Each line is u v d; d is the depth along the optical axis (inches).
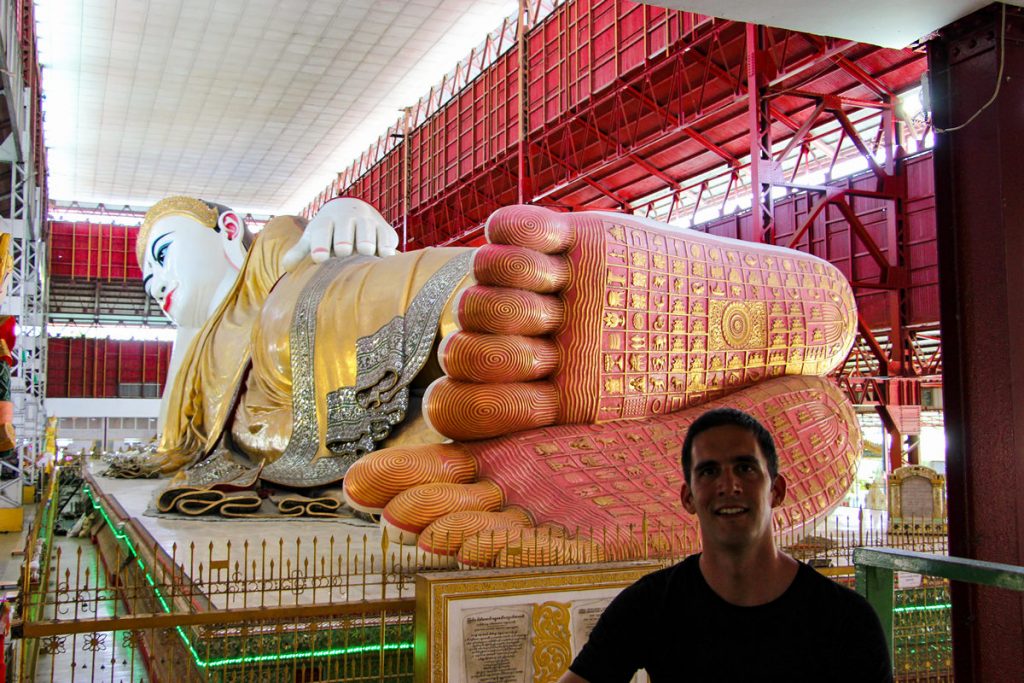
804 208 699.4
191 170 1387.8
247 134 1218.6
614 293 289.0
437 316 361.4
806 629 81.0
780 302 328.5
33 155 806.5
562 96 792.9
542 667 181.3
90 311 1517.0
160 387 1529.3
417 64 995.3
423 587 178.1
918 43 193.5
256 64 983.6
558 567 189.8
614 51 713.0
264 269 536.7
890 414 567.8
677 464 285.0
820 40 539.8
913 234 590.6
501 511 261.9
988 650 165.2
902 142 604.7
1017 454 166.4
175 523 351.9
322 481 384.2
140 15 866.1
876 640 80.6
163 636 233.5
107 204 1589.6
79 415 1470.2
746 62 593.3
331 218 466.0
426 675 174.6
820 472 310.3
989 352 172.9
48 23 879.1
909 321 589.9
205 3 844.0
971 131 179.6
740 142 721.0
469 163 978.7
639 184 873.5
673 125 697.0
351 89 1062.4
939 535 298.8
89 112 1128.2
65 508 668.1
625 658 87.8
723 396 317.7
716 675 82.4
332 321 410.6
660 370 300.2
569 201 927.7
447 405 269.4
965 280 178.2
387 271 405.1
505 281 274.5
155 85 1040.8
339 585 193.8
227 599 185.9
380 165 1246.9
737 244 331.6
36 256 903.7
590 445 280.7
